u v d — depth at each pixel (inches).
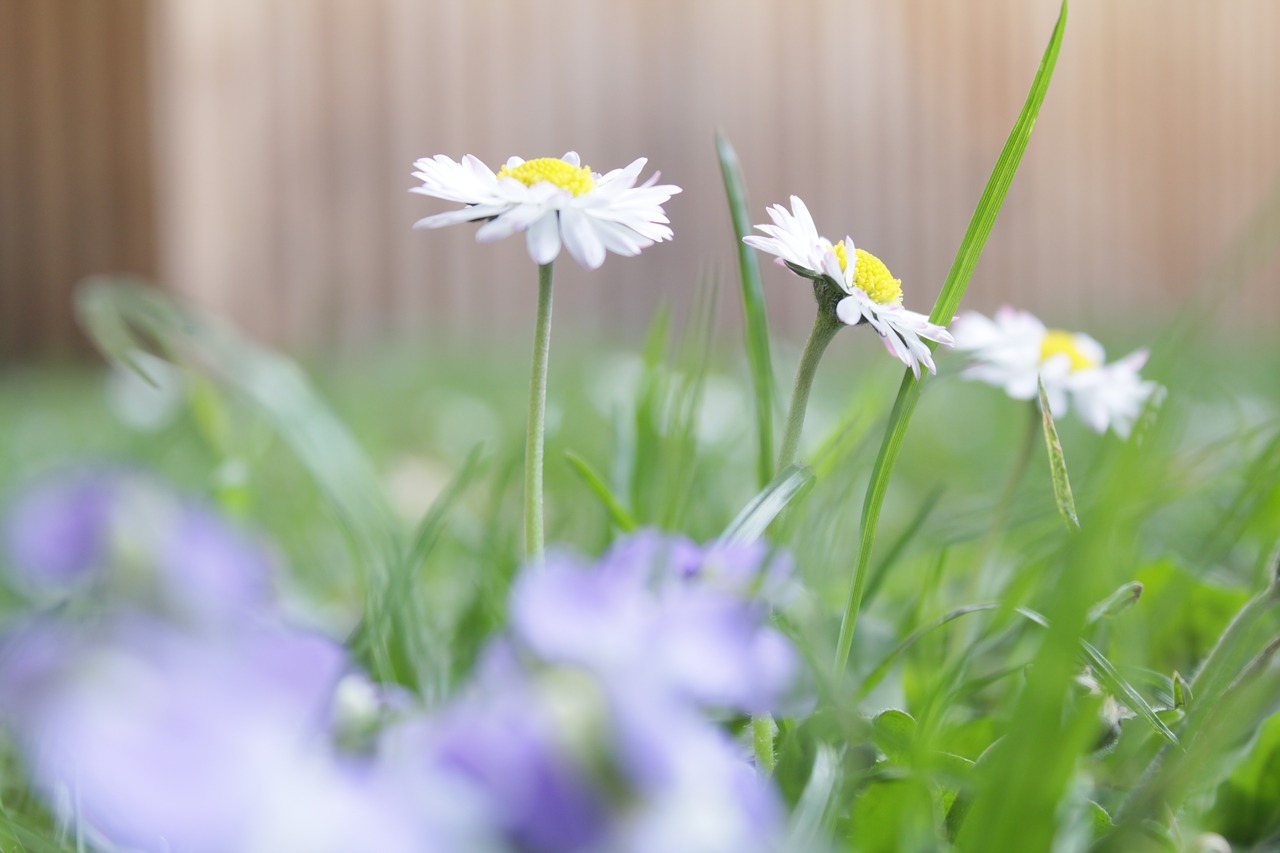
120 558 6.9
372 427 32.7
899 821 9.0
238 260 65.8
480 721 7.3
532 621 7.8
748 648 8.0
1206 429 21.6
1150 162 82.1
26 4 66.0
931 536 14.5
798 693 9.3
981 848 8.4
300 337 66.2
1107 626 11.5
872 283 10.1
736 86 71.8
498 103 68.4
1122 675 10.6
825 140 73.5
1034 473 19.5
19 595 11.3
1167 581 12.2
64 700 6.5
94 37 65.8
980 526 14.8
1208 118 83.5
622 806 7.2
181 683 6.7
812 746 9.8
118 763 6.3
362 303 66.9
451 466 27.6
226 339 14.4
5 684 6.5
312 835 6.5
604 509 13.3
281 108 66.2
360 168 66.9
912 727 9.8
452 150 67.8
